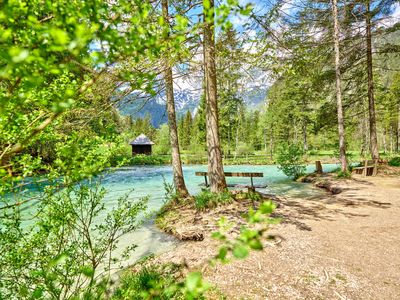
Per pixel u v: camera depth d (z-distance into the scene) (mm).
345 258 4430
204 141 47844
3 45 1029
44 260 2529
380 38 15086
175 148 9914
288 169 16844
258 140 64875
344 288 3537
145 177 21047
